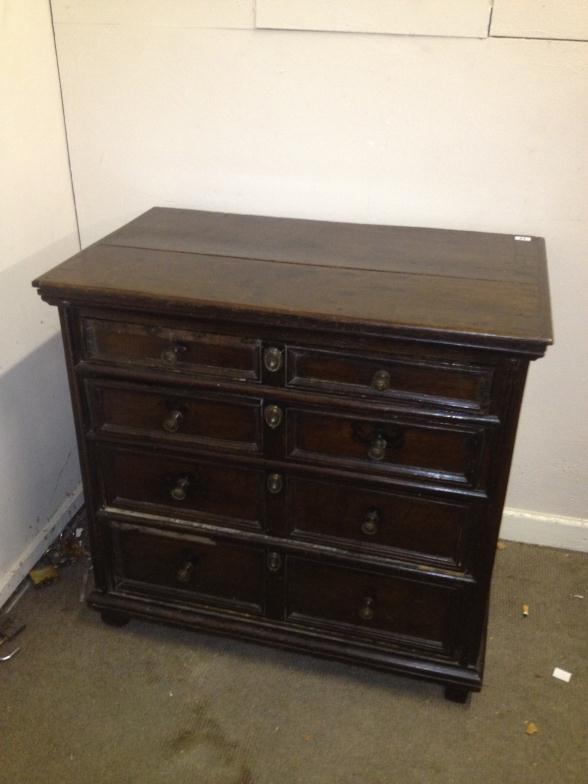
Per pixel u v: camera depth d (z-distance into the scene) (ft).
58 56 5.73
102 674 5.49
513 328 3.95
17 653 5.64
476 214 5.65
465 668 5.16
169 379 4.64
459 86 5.26
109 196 6.20
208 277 4.58
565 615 6.05
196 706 5.27
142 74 5.68
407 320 4.03
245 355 4.46
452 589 4.92
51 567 6.34
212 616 5.53
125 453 5.09
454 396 4.26
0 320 5.54
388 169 5.63
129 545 5.47
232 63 5.51
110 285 4.41
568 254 5.65
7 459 5.89
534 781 4.81
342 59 5.33
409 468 4.59
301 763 4.91
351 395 4.41
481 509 4.59
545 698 5.37
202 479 5.04
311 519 4.99
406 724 5.18
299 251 5.09
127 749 4.97
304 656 5.68
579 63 5.05
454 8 5.02
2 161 5.30
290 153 5.73
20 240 5.63
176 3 5.39
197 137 5.83
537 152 5.36
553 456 6.41
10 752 4.92
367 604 5.08
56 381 6.44
